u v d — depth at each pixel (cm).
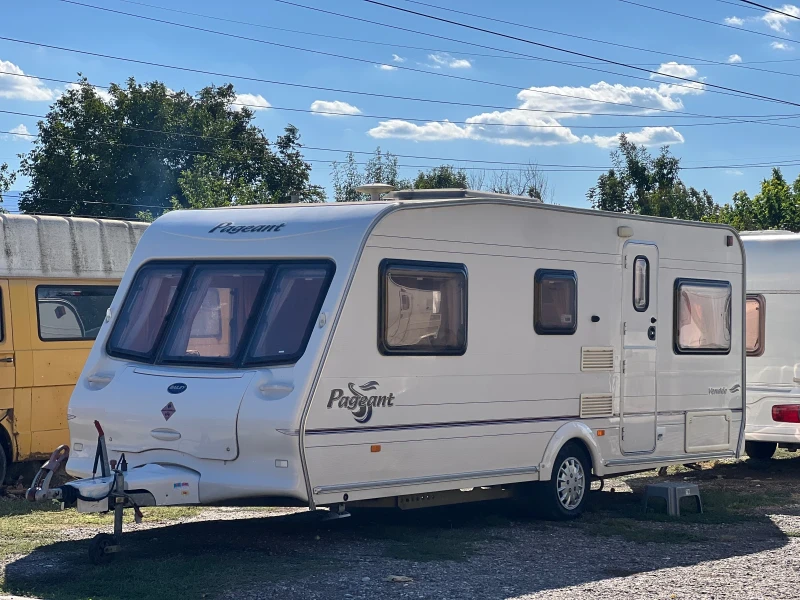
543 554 862
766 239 1436
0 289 1127
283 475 788
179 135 4647
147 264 921
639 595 723
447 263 907
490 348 942
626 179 4675
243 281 862
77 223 1219
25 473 1205
